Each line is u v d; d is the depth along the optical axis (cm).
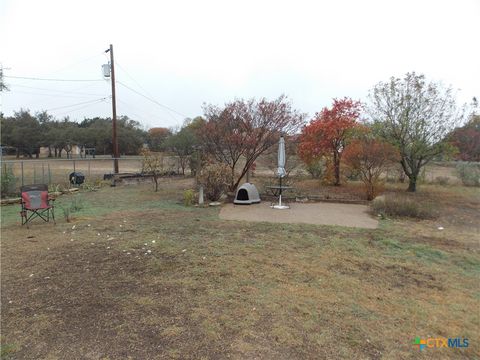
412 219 838
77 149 5266
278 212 895
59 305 336
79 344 267
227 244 569
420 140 1319
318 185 1570
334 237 634
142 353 255
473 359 260
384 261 499
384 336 288
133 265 457
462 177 1678
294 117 1266
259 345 268
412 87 1352
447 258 523
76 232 649
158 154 1628
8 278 408
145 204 1020
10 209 925
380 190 1148
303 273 438
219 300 350
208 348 263
